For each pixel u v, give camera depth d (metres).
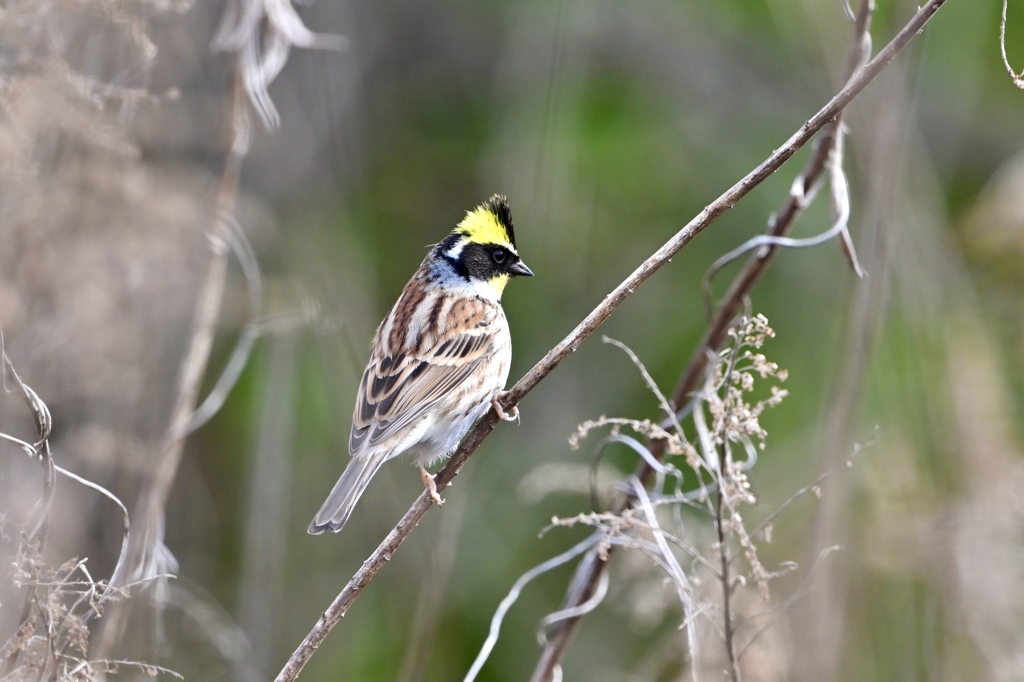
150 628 10.04
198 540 13.59
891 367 12.19
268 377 13.66
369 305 14.63
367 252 15.58
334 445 14.05
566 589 14.48
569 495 14.92
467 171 16.67
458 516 11.28
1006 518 10.98
